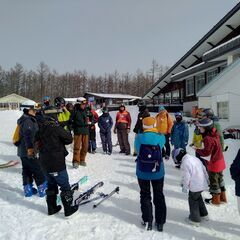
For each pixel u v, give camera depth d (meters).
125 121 11.05
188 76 26.03
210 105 17.11
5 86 96.00
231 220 5.00
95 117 11.63
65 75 105.06
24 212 5.27
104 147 11.24
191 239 4.32
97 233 4.50
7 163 8.96
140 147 4.66
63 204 5.01
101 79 107.44
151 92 38.94
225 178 7.19
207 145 5.52
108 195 6.01
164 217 4.62
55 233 4.50
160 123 9.60
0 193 6.25
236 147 10.90
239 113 14.13
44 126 5.05
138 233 4.51
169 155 9.78
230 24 21.30
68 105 10.68
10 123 22.53
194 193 4.75
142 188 4.70
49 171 4.97
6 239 4.30
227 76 14.53
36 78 99.06
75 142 8.60
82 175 7.73
